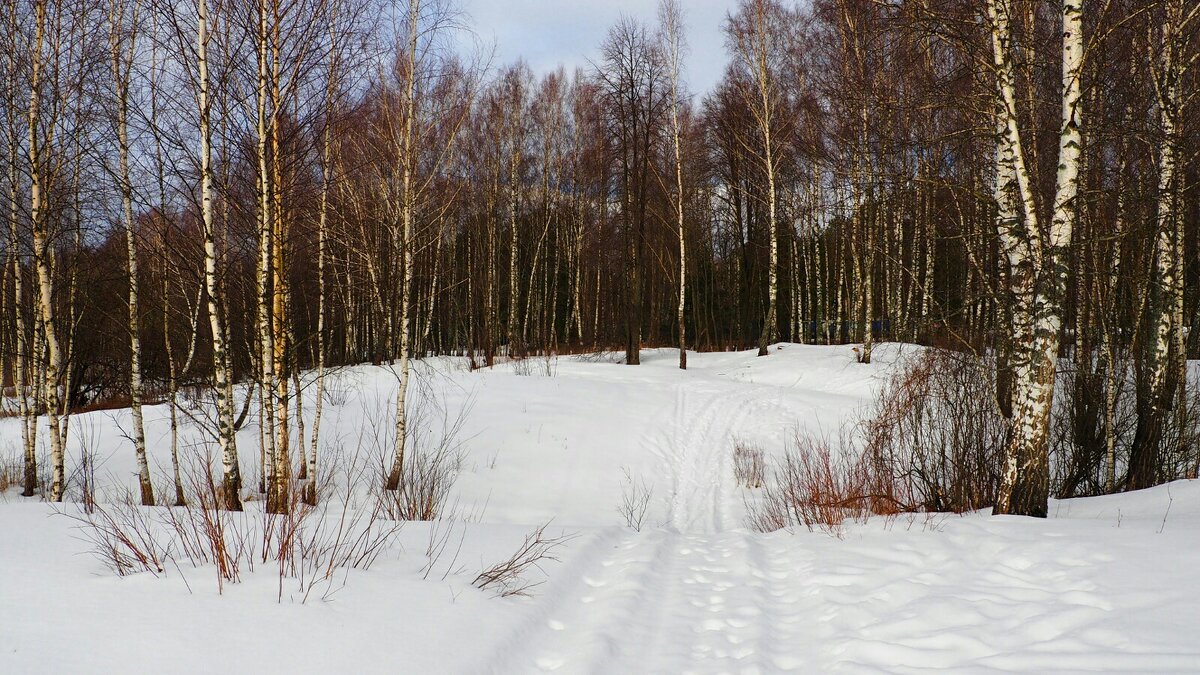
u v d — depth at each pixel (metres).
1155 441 9.59
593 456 13.40
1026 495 6.83
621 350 31.52
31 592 4.13
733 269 37.25
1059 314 6.68
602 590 5.56
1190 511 6.46
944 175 9.23
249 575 4.75
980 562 5.29
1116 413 10.62
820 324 33.84
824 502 8.69
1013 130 6.75
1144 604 3.94
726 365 23.36
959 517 7.18
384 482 10.47
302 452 11.02
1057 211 6.59
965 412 8.62
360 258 12.30
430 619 4.27
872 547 6.20
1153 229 10.05
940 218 10.09
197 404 11.21
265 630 3.79
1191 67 9.37
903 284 22.98
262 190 8.22
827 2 15.48
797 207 26.84
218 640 3.61
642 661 4.07
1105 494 9.34
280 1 8.08
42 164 9.91
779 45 22.78
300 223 9.88
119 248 11.50
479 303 29.02
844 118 16.98
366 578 4.95
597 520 9.94
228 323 8.78
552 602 5.09
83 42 9.64
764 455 13.45
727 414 16.53
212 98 7.70
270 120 8.27
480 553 6.19
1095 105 8.53
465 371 21.70
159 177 9.09
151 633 3.61
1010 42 6.77
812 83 19.98
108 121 9.64
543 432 14.50
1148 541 5.11
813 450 13.06
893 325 20.47
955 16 7.09
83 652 3.34
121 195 9.95
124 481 11.40
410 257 11.02
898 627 4.24
